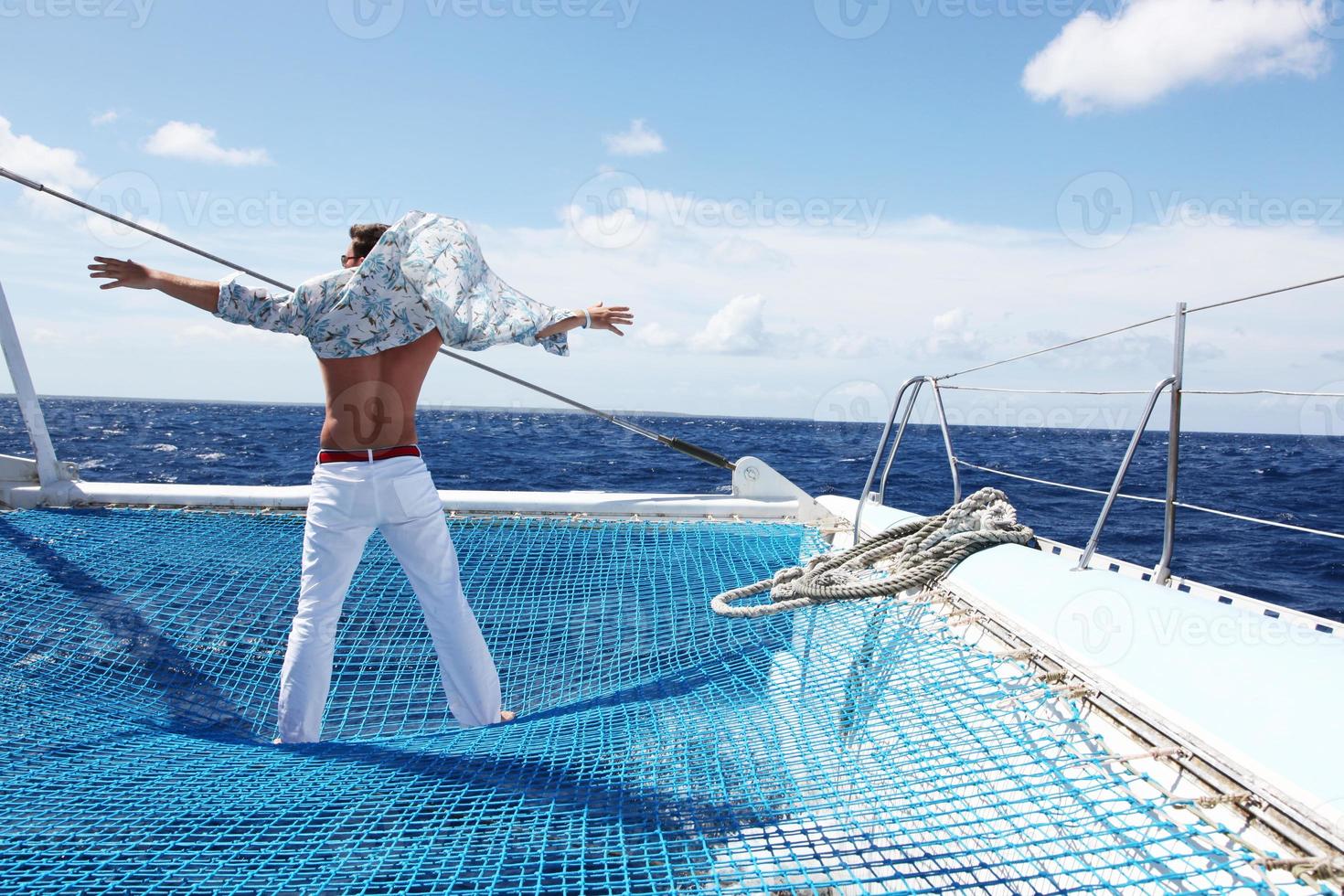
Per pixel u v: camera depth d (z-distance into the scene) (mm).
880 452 4348
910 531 3566
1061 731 2023
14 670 3092
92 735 2646
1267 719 1718
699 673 3098
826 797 1901
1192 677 1963
